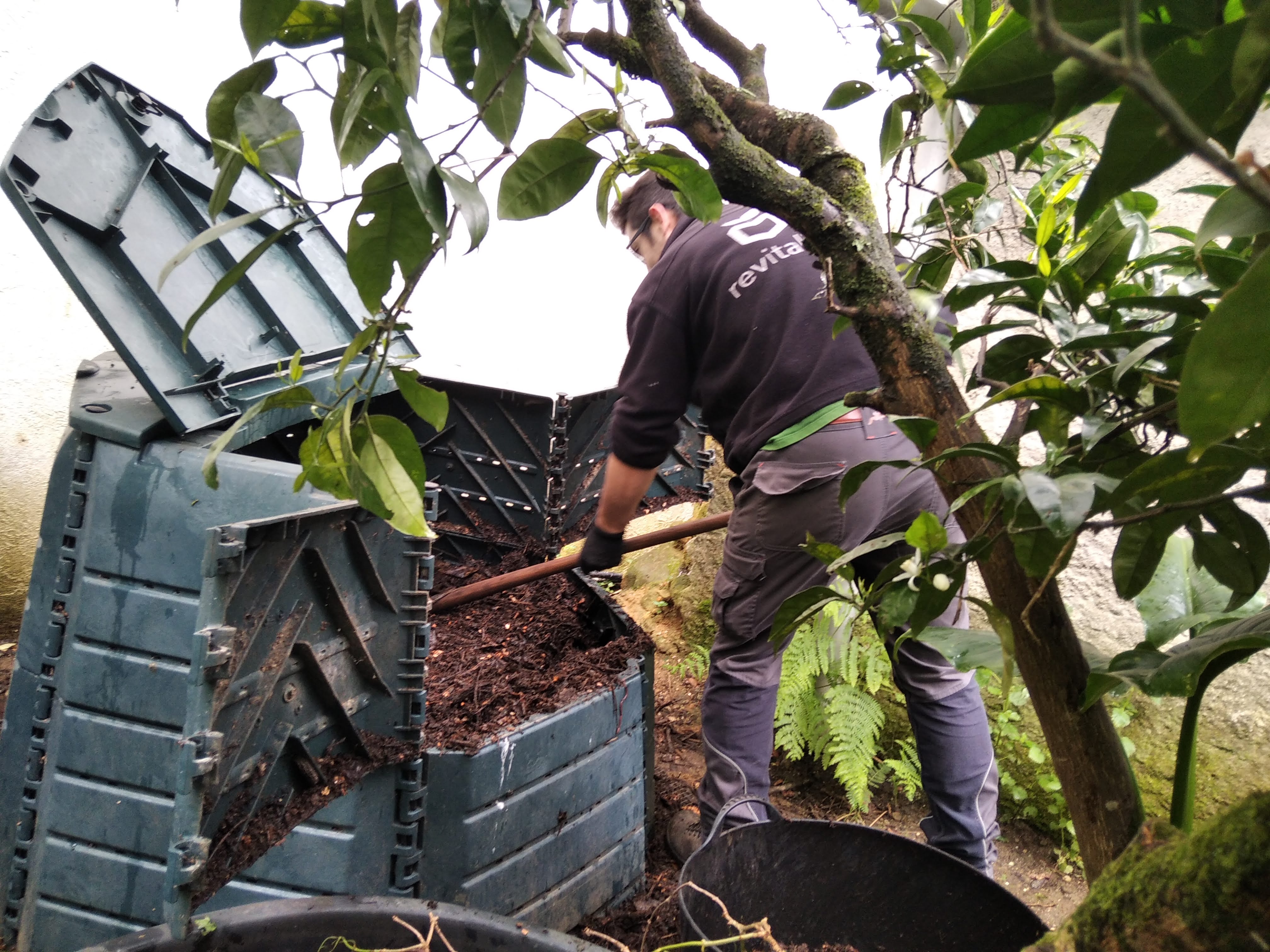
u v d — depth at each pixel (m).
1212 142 0.45
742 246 1.70
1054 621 0.71
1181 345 0.60
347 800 1.40
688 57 0.72
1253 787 1.94
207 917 1.12
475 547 2.66
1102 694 0.68
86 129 1.64
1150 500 0.57
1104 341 0.68
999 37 0.47
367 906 1.18
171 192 1.79
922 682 1.74
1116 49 0.38
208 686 1.03
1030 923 1.08
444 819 1.47
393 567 1.38
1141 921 0.47
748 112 0.81
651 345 1.78
